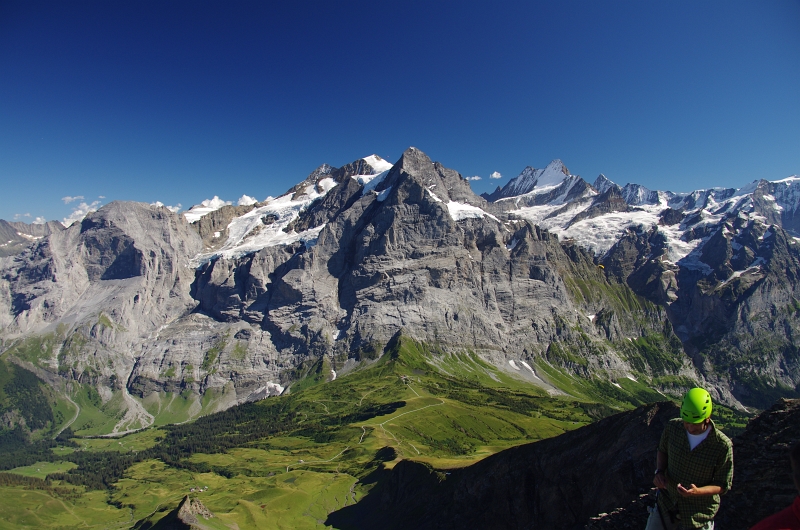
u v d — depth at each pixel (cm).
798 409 3628
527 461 9344
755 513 3500
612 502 7112
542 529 8112
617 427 7900
